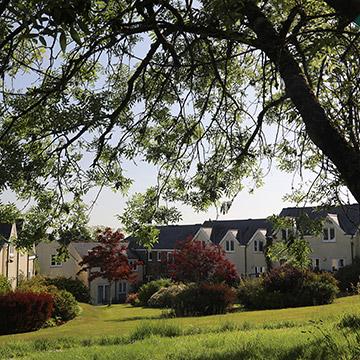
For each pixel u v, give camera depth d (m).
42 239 6.32
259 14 4.63
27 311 18.02
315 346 7.39
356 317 10.41
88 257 36.25
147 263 48.72
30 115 5.96
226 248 42.78
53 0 2.89
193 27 4.52
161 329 12.99
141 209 6.48
